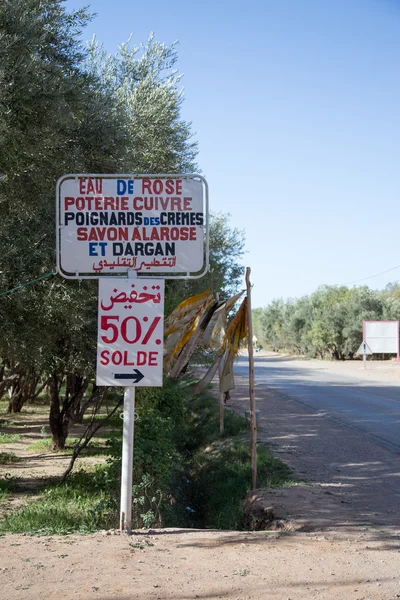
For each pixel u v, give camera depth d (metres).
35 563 5.23
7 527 7.61
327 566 5.30
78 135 10.15
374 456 13.22
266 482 10.28
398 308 68.62
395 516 7.86
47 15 9.28
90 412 26.88
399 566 5.34
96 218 6.57
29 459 15.56
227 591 4.62
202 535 6.38
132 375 6.32
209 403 24.33
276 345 96.19
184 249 6.58
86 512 8.70
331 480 10.62
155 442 9.20
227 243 26.48
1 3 8.58
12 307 9.22
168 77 16.69
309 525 7.30
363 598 4.55
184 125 16.81
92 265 6.57
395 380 38.28
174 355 8.06
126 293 6.35
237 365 60.91
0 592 4.54
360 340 68.25
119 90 15.73
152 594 4.52
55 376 15.80
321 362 65.88
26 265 9.33
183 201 6.58
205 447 15.62
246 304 9.84
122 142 10.52
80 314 9.73
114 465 9.04
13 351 9.64
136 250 6.57
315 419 19.55
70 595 4.48
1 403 32.38
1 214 9.41
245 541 6.12
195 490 12.08
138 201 6.58
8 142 8.60
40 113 8.84
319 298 81.25
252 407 10.21
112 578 4.86
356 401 25.53
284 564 5.32
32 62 8.45
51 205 9.75
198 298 8.09
